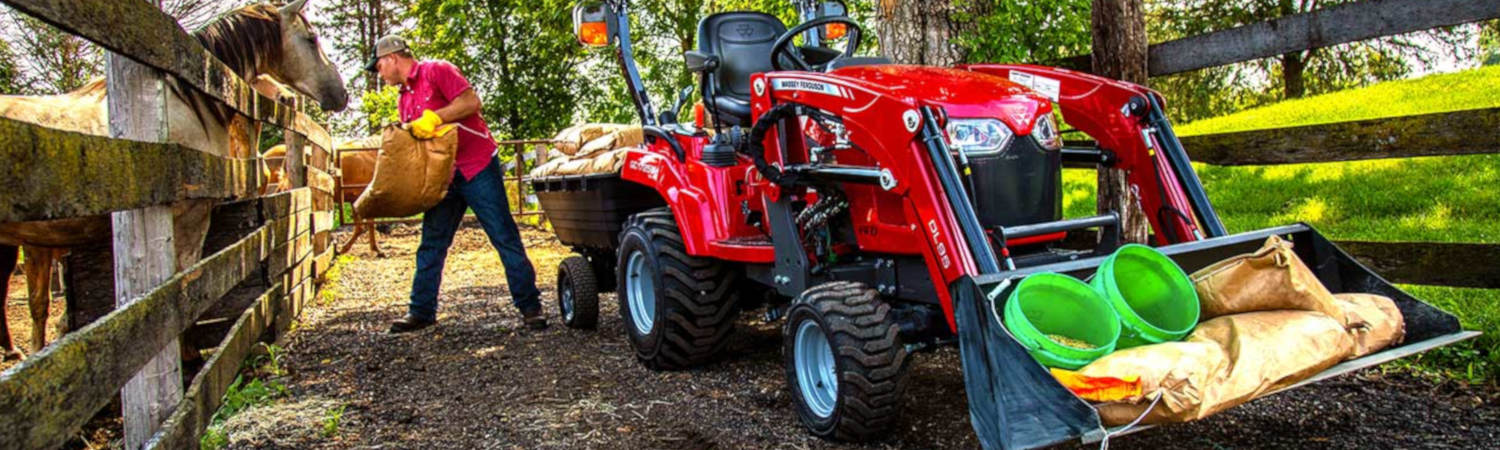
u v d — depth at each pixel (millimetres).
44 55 9914
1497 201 8453
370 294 7543
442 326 5949
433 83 5449
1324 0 24062
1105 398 2402
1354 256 4367
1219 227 3277
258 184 4625
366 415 3918
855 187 3486
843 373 3131
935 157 2955
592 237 5500
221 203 4285
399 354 5113
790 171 3590
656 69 25922
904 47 6082
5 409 1623
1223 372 2479
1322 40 4375
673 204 4324
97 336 2086
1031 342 2500
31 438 1731
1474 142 3797
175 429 2625
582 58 26328
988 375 2502
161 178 2672
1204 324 2707
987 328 2523
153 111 2883
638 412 3861
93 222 3977
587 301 5582
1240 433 3277
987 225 3141
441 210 5727
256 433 3654
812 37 4996
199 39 4582
